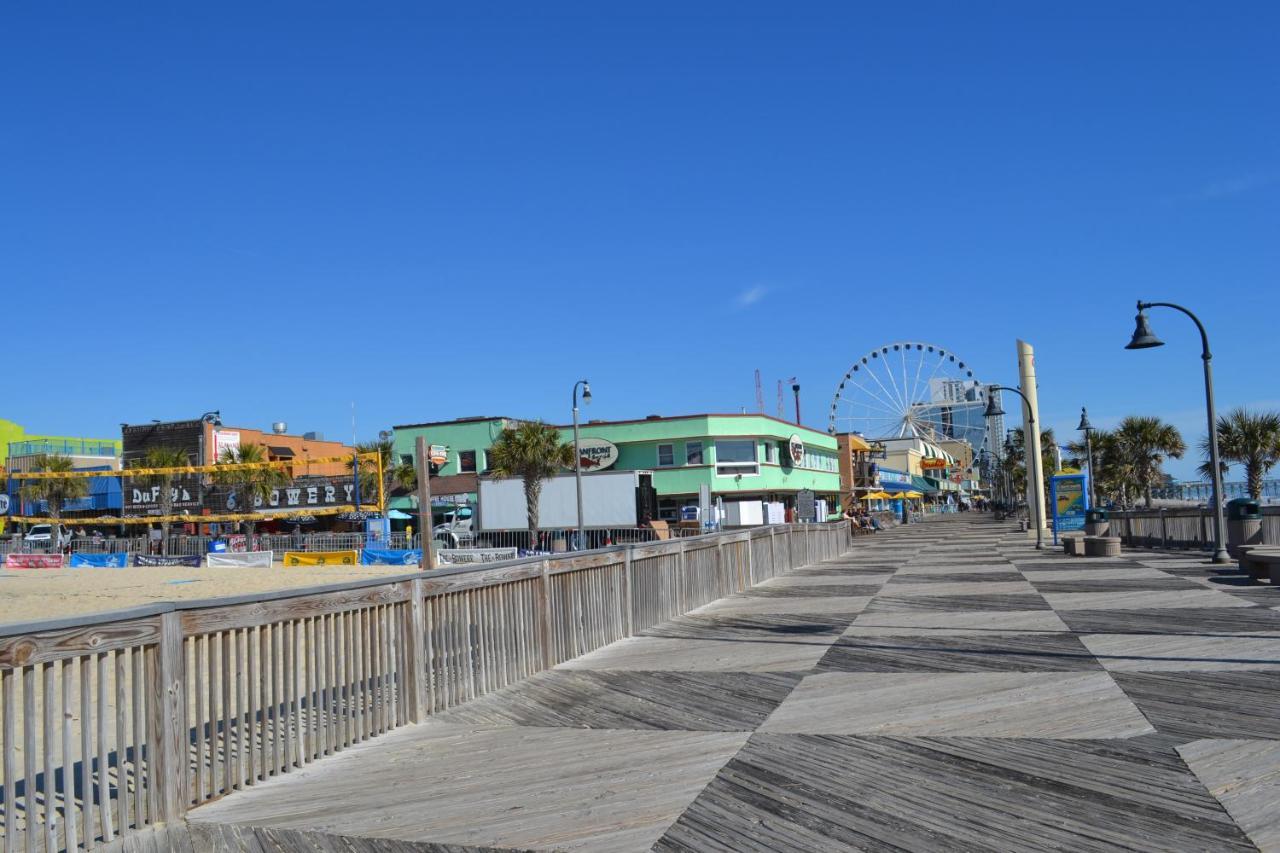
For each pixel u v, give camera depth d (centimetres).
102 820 507
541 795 580
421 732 753
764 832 501
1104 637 1075
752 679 915
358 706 721
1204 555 2344
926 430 9938
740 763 629
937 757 623
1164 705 736
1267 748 614
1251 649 961
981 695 798
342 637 715
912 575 2086
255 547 4619
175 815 548
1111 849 461
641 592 1307
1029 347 3894
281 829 536
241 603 611
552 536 4188
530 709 821
